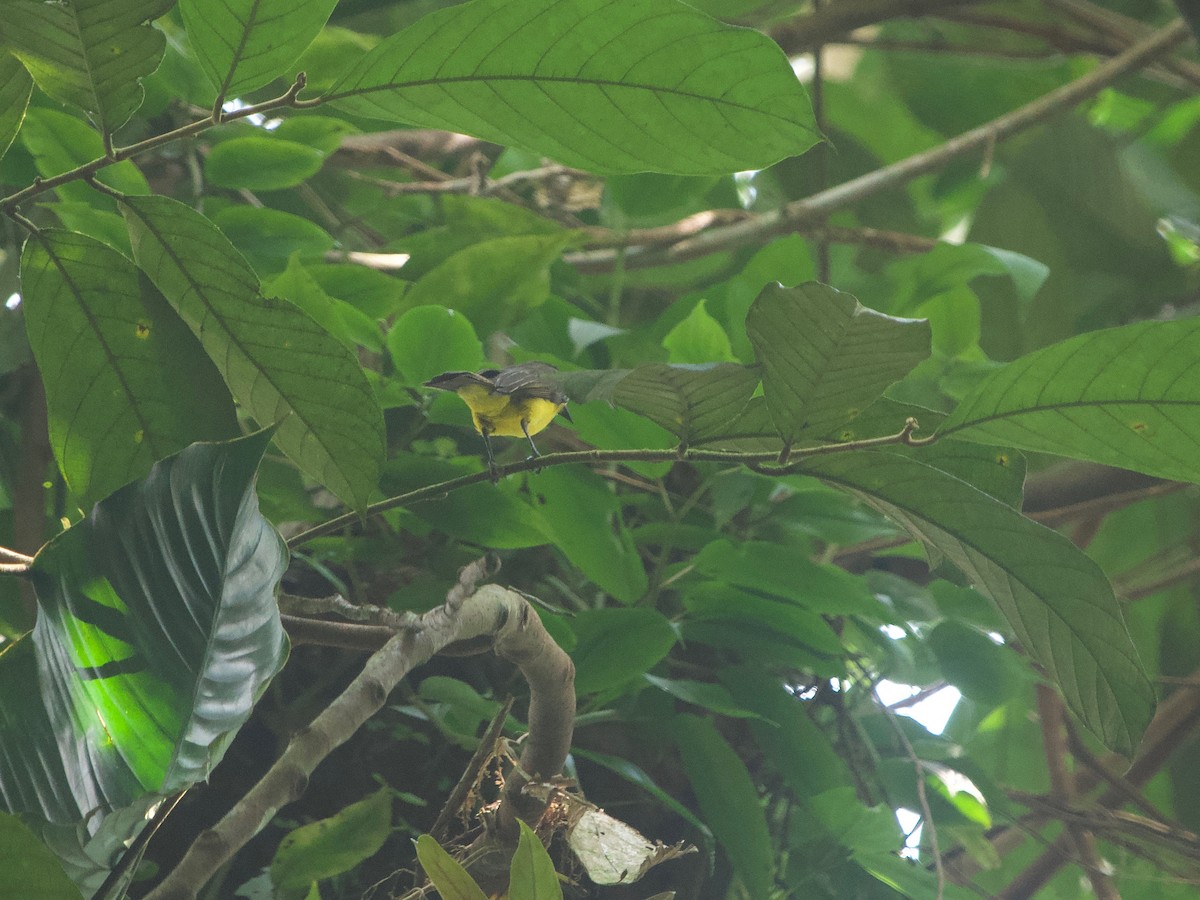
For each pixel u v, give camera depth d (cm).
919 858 152
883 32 271
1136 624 228
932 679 151
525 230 178
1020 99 271
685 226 204
